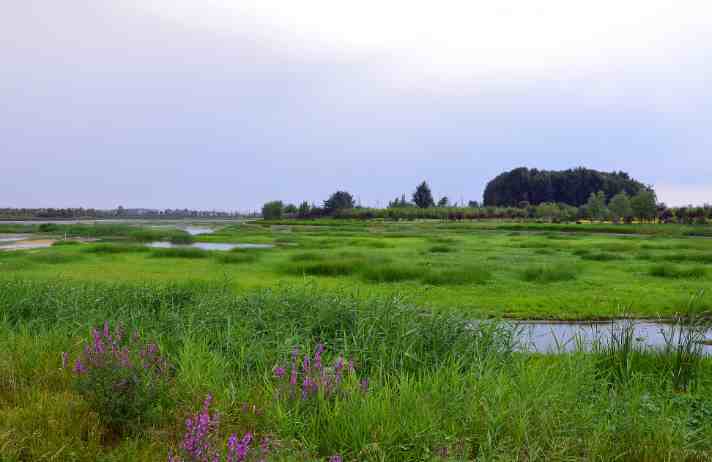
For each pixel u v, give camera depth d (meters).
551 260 23.69
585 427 4.08
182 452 3.29
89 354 4.70
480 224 82.06
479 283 16.56
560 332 10.18
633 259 23.83
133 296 8.94
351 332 6.74
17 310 8.29
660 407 4.82
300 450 3.63
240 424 4.13
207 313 7.54
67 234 48.22
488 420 3.97
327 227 73.81
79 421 3.97
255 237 45.22
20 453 3.43
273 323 6.96
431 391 4.47
